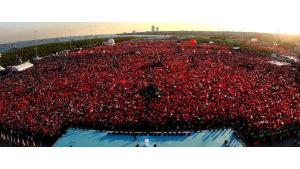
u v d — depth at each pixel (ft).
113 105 326.24
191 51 641.81
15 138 271.69
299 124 282.36
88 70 504.43
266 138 259.60
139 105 321.11
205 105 313.53
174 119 282.97
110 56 611.88
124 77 447.01
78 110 315.78
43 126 281.95
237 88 384.47
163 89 377.71
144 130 274.36
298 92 377.71
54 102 348.59
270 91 377.30
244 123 281.54
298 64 541.34
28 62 586.45
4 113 317.01
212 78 432.25
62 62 581.12
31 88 413.39
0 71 526.16
